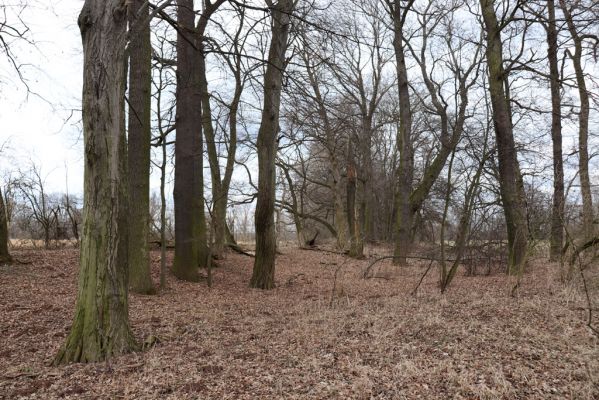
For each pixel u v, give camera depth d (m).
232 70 13.77
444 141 16.25
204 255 16.11
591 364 5.17
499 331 6.84
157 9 6.79
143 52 11.10
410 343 6.53
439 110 19.16
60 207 21.53
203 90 15.59
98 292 6.07
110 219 6.07
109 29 5.91
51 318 8.50
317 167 35.00
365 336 7.02
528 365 5.44
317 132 23.61
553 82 14.92
